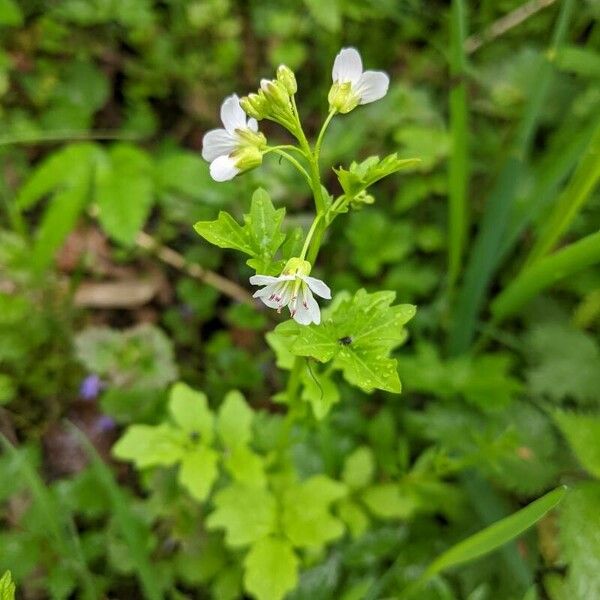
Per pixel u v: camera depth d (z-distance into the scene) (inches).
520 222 5.4
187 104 7.5
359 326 3.4
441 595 4.3
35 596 4.9
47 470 5.6
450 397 5.1
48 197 6.9
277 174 6.1
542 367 5.0
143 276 6.6
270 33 7.2
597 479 4.4
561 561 4.0
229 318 6.0
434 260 6.3
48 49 7.3
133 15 7.2
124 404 5.4
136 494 5.5
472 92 6.8
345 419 5.3
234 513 4.4
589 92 5.9
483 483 4.7
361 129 6.3
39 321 5.8
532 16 6.8
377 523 4.9
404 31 7.1
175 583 5.0
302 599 4.5
